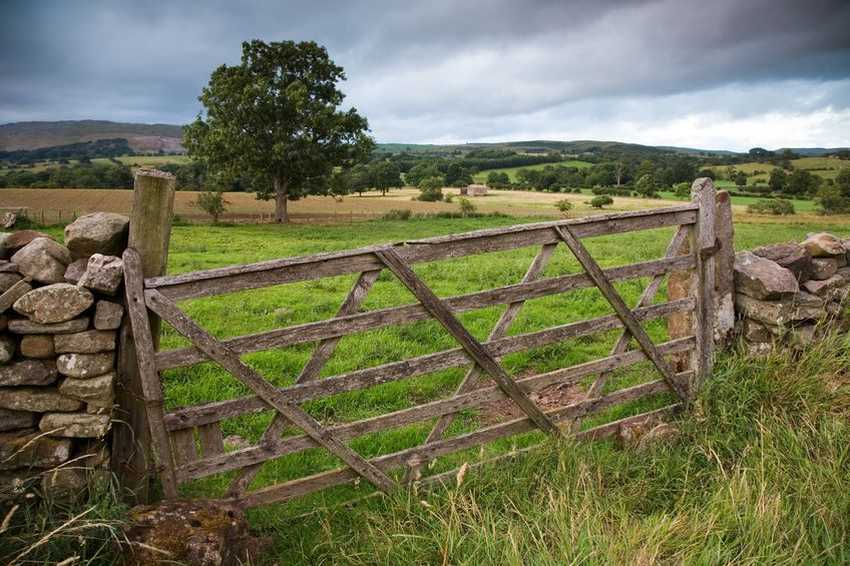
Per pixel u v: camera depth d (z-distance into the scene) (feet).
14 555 9.55
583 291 37.52
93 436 11.21
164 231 11.02
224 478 14.58
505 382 14.38
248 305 34.60
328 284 42.34
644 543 10.57
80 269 11.30
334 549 11.57
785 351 17.13
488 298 13.89
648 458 14.38
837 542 10.97
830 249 19.44
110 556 10.03
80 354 10.99
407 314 13.05
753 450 13.58
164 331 28.32
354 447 16.58
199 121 164.04
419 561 10.83
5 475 11.07
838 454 13.32
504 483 13.25
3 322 10.86
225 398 19.81
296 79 169.48
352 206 234.38
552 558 10.08
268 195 173.78
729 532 11.19
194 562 9.80
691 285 17.19
